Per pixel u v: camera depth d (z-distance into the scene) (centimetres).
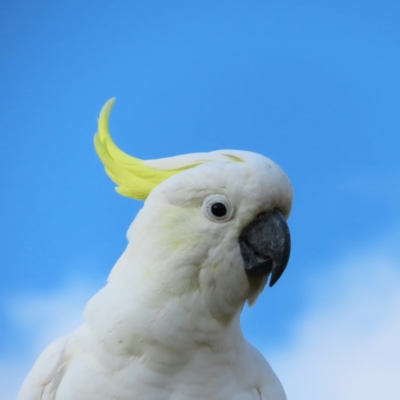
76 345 579
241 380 599
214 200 565
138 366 549
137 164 643
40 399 566
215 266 565
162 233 566
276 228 585
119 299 560
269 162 598
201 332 568
